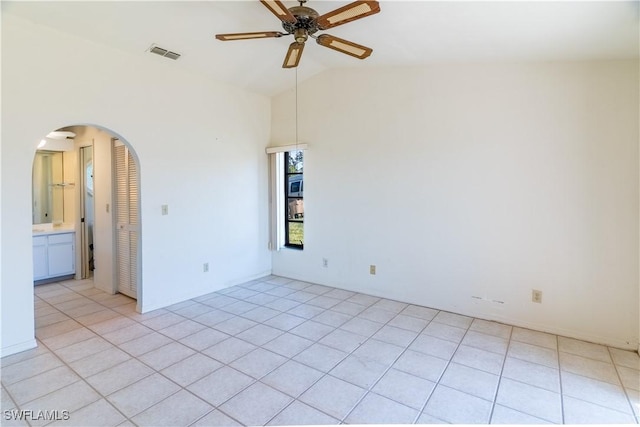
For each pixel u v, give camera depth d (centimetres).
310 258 468
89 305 383
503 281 328
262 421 194
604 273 284
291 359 264
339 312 361
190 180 395
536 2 200
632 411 202
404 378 238
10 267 268
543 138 302
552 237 303
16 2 249
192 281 403
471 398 215
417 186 372
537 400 212
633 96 267
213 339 298
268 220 502
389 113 387
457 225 350
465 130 340
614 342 282
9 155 265
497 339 296
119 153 409
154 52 339
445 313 356
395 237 392
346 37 300
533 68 303
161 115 364
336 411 203
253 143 472
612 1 189
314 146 451
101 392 221
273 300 398
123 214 408
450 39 277
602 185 281
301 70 422
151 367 252
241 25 303
